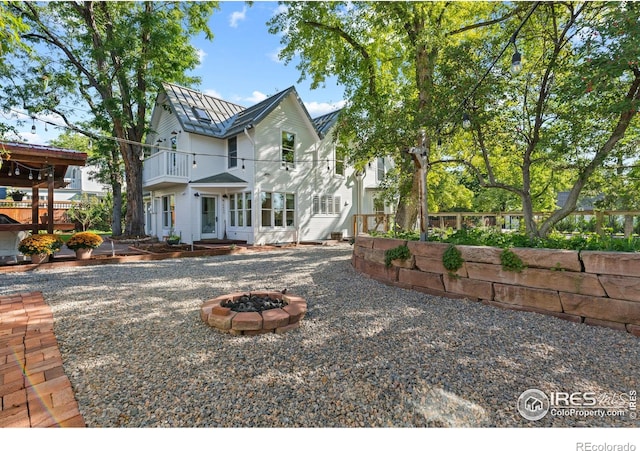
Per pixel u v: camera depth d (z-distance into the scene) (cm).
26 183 852
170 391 213
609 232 541
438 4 800
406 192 874
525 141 532
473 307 382
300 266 721
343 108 973
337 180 1560
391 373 234
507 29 551
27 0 1009
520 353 262
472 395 207
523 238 425
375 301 421
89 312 379
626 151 467
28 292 477
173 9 1249
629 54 328
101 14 1187
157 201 1480
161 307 401
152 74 1253
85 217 1866
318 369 242
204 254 925
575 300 323
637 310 288
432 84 642
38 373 234
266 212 1233
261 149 1212
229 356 264
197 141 1237
